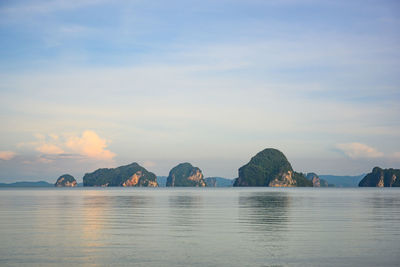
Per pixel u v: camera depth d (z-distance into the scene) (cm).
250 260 1891
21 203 6988
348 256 1978
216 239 2491
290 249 2156
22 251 2083
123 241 2405
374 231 2873
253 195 12838
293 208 5528
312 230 2934
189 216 4147
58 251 2086
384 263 1836
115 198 9762
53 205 6322
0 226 3155
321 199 9125
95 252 2064
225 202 7431
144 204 6669
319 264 1812
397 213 4569
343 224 3344
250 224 3344
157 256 1972
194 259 1911
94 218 3881
